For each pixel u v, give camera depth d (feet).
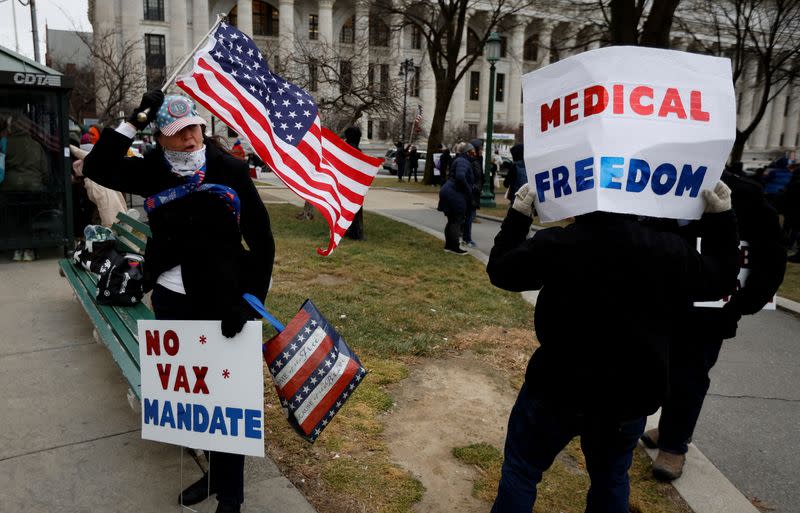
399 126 140.05
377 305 20.58
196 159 8.04
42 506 9.10
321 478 10.21
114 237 18.62
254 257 8.78
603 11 63.10
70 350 15.25
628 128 6.59
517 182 39.22
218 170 8.30
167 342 8.24
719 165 6.79
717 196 6.91
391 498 9.79
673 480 10.86
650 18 45.42
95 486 9.66
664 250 6.59
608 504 7.32
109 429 11.47
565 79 6.95
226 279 8.01
